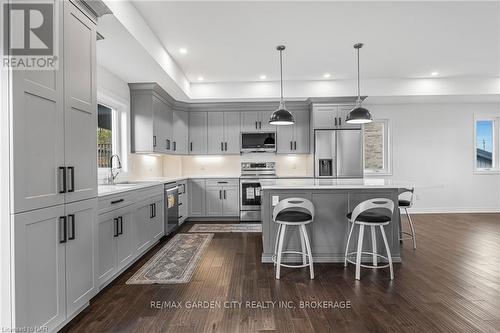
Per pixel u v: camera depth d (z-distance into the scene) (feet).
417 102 20.38
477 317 7.16
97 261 7.82
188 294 8.50
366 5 9.58
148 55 11.11
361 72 16.66
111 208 9.02
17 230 5.21
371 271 10.30
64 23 6.52
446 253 12.19
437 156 21.02
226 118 20.06
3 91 5.12
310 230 11.29
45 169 5.92
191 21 10.46
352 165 18.58
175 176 20.44
